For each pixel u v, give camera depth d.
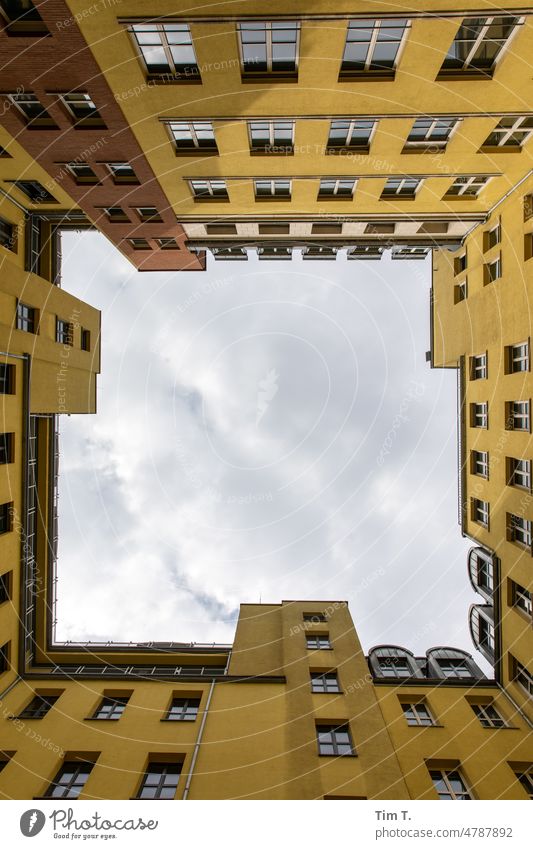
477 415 29.59
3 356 23.94
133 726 21.83
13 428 24.73
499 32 16.27
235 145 21.33
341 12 14.98
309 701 23.12
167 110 19.11
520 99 18.53
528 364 22.97
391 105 18.88
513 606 25.33
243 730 21.31
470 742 21.73
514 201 24.23
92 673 27.03
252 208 27.59
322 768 19.58
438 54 16.45
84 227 30.17
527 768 21.03
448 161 22.47
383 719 22.27
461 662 31.64
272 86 17.77
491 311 26.38
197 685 24.73
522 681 24.78
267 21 15.34
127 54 16.41
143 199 26.30
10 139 20.84
